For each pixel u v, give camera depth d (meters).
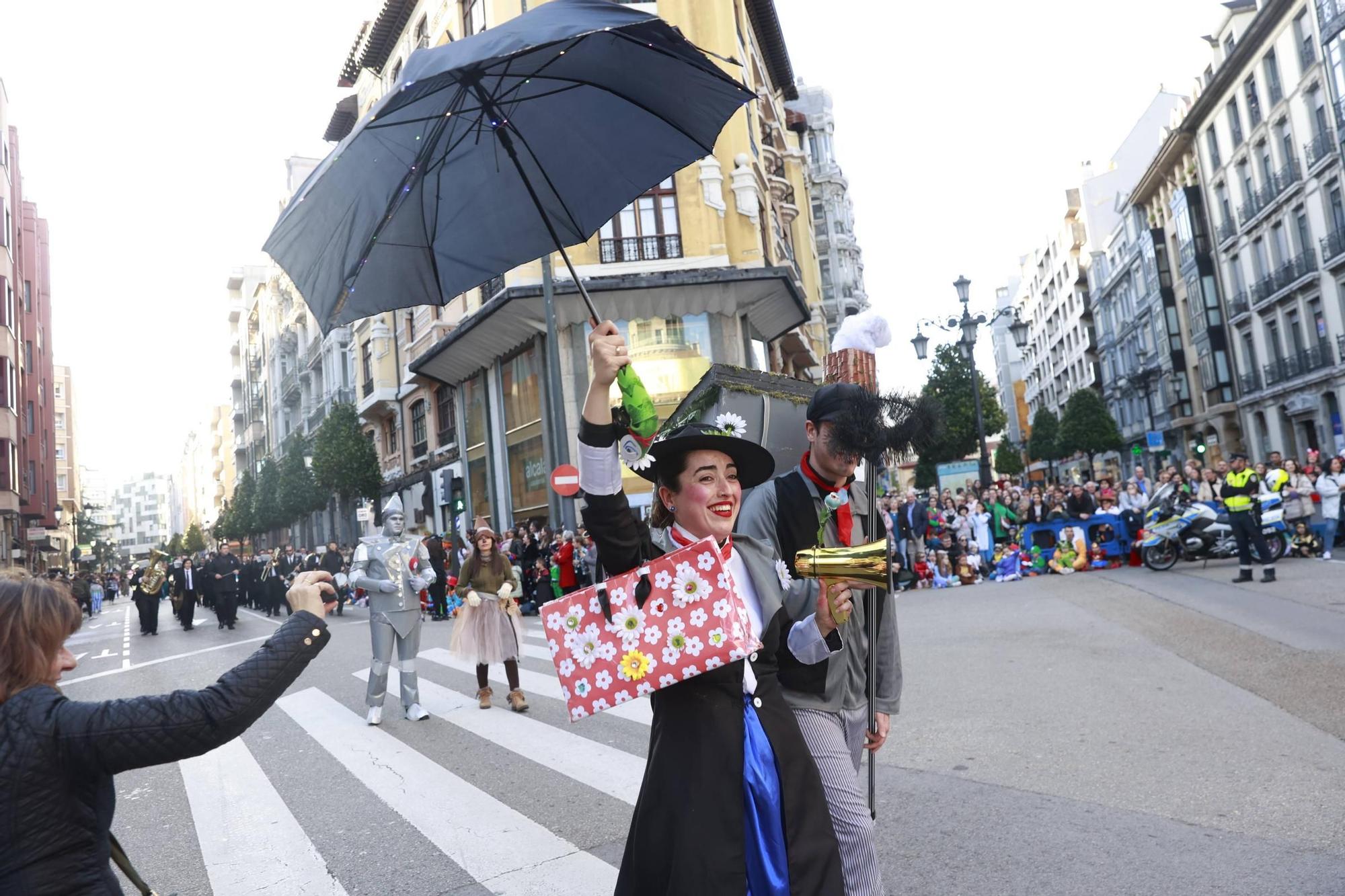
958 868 3.71
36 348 46.00
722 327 22.00
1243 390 39.19
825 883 2.13
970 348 22.09
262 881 4.19
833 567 2.31
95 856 1.77
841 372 3.09
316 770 6.15
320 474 34.12
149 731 1.73
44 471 51.53
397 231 2.50
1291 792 4.27
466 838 4.55
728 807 2.12
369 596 7.62
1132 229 53.34
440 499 27.89
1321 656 7.08
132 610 41.94
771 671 2.38
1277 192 33.78
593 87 2.56
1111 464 63.62
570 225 2.71
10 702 1.77
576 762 5.85
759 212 23.41
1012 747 5.40
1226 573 13.44
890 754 5.49
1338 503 14.44
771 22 29.48
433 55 2.11
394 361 34.41
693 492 2.38
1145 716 5.84
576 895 3.73
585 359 21.80
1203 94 38.50
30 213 47.72
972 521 17.55
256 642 16.16
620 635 2.22
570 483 15.73
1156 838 3.86
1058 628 9.59
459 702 8.24
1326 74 29.92
